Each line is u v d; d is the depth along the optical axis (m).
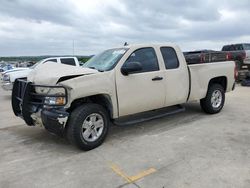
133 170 3.71
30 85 4.62
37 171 3.78
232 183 3.26
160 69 5.50
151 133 5.34
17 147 4.79
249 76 13.45
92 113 4.52
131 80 5.02
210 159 3.97
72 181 3.46
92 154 4.35
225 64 6.95
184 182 3.32
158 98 5.48
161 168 3.74
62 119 4.21
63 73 4.44
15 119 7.05
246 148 4.38
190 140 4.84
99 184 3.36
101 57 5.52
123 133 5.40
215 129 5.47
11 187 3.36
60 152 4.49
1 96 12.40
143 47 5.37
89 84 4.45
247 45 16.02
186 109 7.38
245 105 7.92
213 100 6.75
